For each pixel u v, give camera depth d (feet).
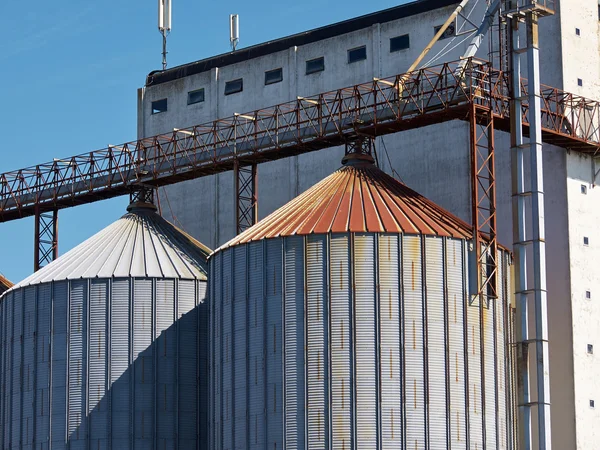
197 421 366.22
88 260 378.94
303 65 441.68
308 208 342.85
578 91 380.78
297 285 328.29
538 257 340.39
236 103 457.68
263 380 329.31
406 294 325.01
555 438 362.33
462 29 403.95
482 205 389.60
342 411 319.68
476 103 346.33
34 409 369.71
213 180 462.19
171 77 480.64
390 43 421.18
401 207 338.75
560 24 378.32
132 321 367.66
